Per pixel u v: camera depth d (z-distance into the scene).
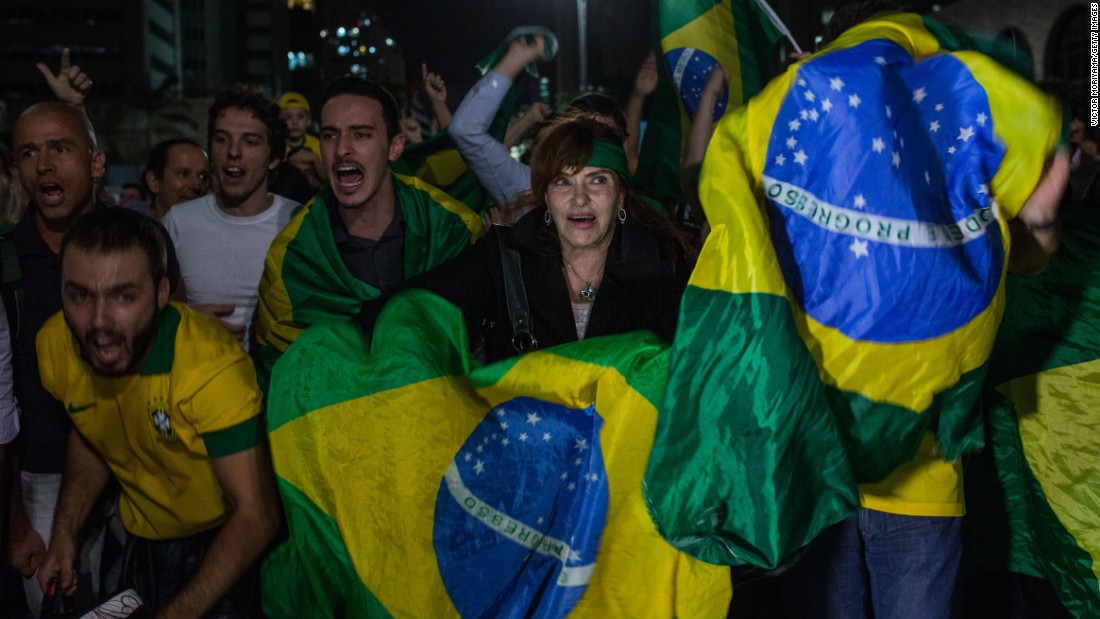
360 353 3.05
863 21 3.10
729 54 4.51
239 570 3.01
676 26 4.54
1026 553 3.79
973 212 2.90
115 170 53.81
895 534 3.11
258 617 3.34
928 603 3.13
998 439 3.76
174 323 3.04
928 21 3.01
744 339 2.67
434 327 3.08
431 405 3.03
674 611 2.90
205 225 4.75
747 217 2.72
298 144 7.64
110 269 2.88
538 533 3.00
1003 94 2.86
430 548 3.01
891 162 2.81
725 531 2.68
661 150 4.80
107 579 3.78
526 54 4.92
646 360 2.90
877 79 2.83
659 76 4.78
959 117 2.89
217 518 3.22
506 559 3.01
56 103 4.05
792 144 2.83
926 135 2.89
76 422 3.21
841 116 2.82
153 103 72.75
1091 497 3.59
